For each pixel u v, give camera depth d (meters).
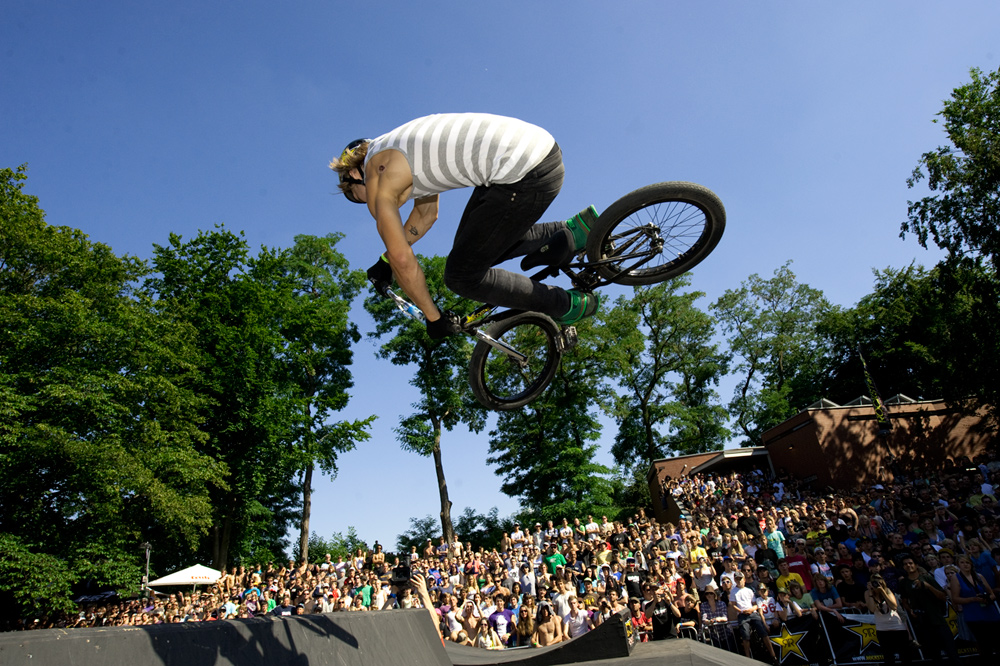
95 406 18.45
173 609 17.45
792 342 44.22
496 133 2.33
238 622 1.62
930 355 32.62
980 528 10.17
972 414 24.41
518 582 12.35
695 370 41.56
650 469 32.91
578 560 14.42
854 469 23.89
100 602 23.94
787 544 11.74
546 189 2.46
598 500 31.83
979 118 21.89
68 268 20.91
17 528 18.31
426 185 2.40
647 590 10.31
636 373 40.50
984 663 7.88
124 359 20.56
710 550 12.52
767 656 8.95
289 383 30.20
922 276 37.31
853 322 39.81
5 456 17.22
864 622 8.47
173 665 1.34
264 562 29.53
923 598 7.94
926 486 14.56
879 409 24.67
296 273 34.28
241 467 27.25
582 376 34.84
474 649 4.72
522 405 3.58
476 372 3.44
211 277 28.59
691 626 9.40
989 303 22.27
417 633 2.79
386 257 2.89
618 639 3.25
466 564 16.22
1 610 18.58
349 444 30.80
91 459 18.25
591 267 3.25
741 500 20.25
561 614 10.55
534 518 33.56
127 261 23.11
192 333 25.53
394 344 33.62
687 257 3.35
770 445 28.08
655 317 40.69
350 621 2.20
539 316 3.41
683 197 3.04
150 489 19.42
